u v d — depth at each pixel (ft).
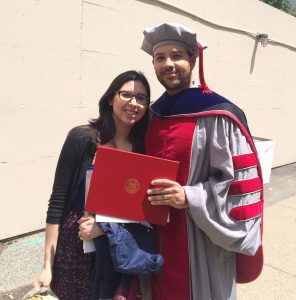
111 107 6.63
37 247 13.03
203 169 6.29
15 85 12.69
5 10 12.07
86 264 6.38
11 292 10.48
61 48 13.70
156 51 6.37
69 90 14.20
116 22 15.37
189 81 6.54
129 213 6.08
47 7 13.07
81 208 6.38
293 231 16.10
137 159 6.00
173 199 5.93
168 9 17.75
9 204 13.25
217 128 6.05
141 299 6.44
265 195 21.45
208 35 20.84
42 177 13.97
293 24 28.37
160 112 6.56
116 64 15.67
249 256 6.71
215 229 5.97
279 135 29.25
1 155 12.74
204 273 6.37
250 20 23.94
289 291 11.55
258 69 25.49
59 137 14.19
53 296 6.12
